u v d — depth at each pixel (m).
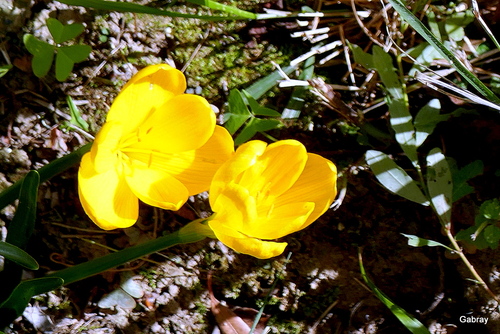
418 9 0.57
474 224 0.57
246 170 0.50
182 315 0.57
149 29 0.57
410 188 0.55
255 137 0.57
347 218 0.57
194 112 0.50
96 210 0.50
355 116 0.57
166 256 0.56
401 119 0.56
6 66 0.54
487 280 0.57
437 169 0.55
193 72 0.57
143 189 0.51
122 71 0.57
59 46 0.54
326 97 0.57
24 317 0.55
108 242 0.56
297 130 0.57
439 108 0.56
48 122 0.56
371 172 0.57
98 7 0.53
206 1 0.54
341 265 0.57
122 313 0.56
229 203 0.49
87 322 0.56
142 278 0.56
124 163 0.51
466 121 0.57
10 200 0.50
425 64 0.57
